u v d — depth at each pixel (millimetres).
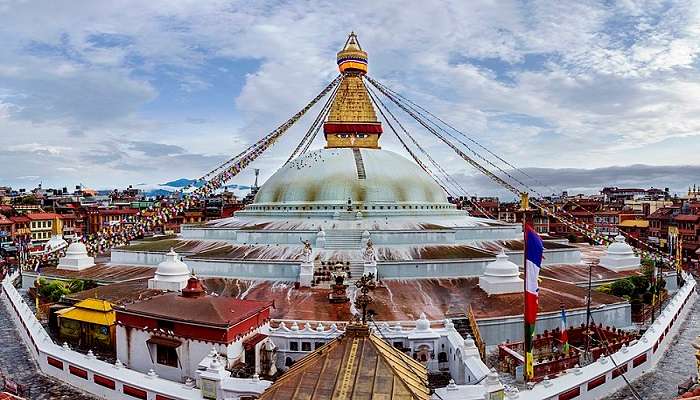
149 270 48969
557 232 108000
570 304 36062
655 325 32906
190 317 26719
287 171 59125
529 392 22359
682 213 93562
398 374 14500
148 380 24562
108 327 31484
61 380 28516
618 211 122812
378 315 33406
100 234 48781
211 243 52469
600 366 26047
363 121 62562
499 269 38406
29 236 94812
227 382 22188
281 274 42219
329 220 51688
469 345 25516
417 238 48125
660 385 27203
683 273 57531
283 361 28812
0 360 31938
